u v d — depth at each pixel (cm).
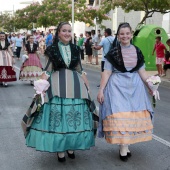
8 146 543
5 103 876
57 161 478
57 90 444
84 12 2814
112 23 3403
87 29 3759
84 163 470
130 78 460
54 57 455
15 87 1138
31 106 453
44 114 441
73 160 480
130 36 463
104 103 460
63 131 433
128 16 3322
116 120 445
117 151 517
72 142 437
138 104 457
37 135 439
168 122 695
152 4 1602
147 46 1553
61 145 432
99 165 464
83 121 446
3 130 631
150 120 468
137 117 454
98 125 472
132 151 518
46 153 509
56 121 435
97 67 1738
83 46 2212
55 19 2923
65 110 440
